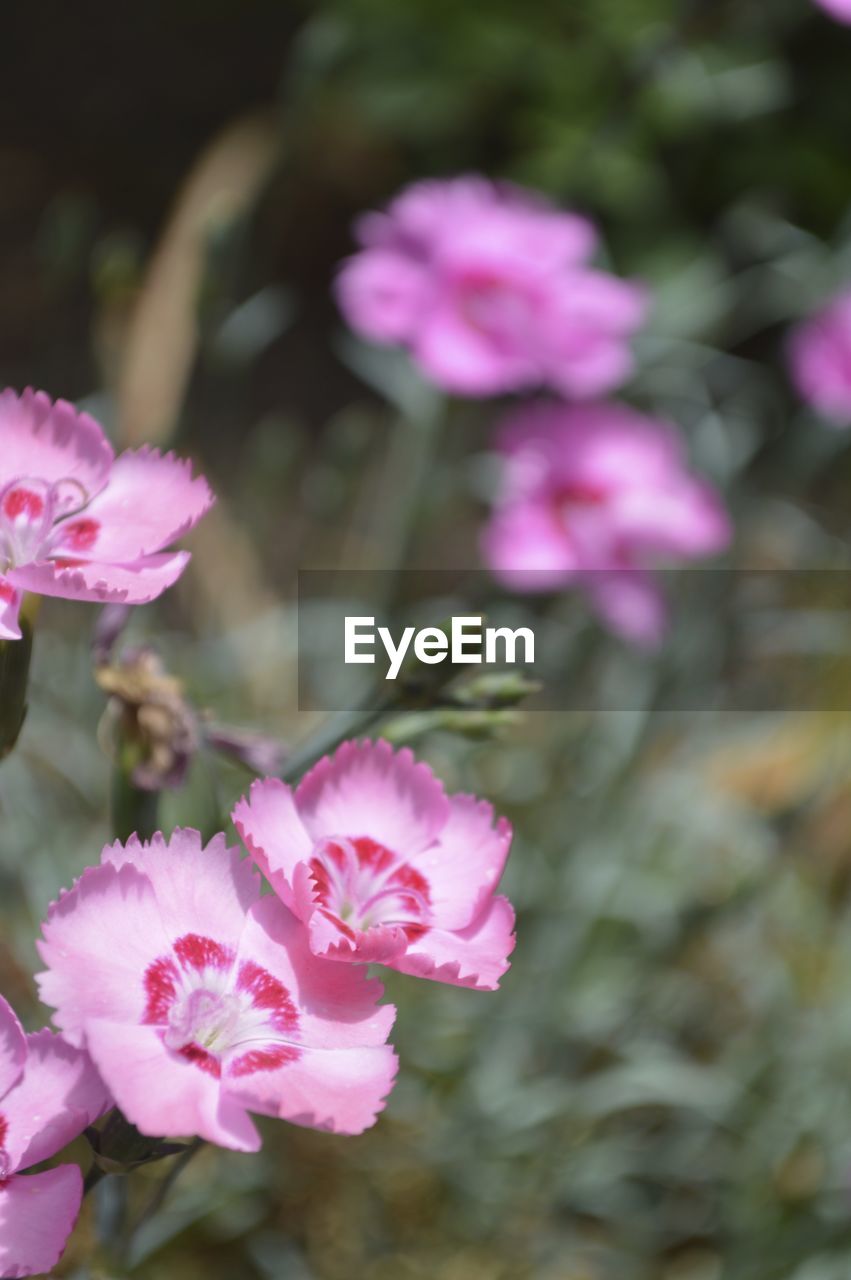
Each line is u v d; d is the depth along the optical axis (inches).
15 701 13.2
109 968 12.1
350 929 12.4
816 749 27.0
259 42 53.3
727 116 42.6
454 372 24.3
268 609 29.8
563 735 26.5
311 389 42.7
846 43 43.8
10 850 22.5
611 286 26.1
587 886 24.6
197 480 13.3
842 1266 21.4
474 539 37.9
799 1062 23.8
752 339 44.6
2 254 44.0
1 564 13.2
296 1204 22.0
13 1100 12.0
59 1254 11.8
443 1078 23.6
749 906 24.3
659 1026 24.9
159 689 14.6
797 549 35.4
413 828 13.0
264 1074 12.0
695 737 28.6
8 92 50.3
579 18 42.8
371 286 25.0
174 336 22.7
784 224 34.2
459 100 43.3
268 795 12.6
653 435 27.9
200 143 49.4
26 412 13.4
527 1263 22.1
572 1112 22.4
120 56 52.2
